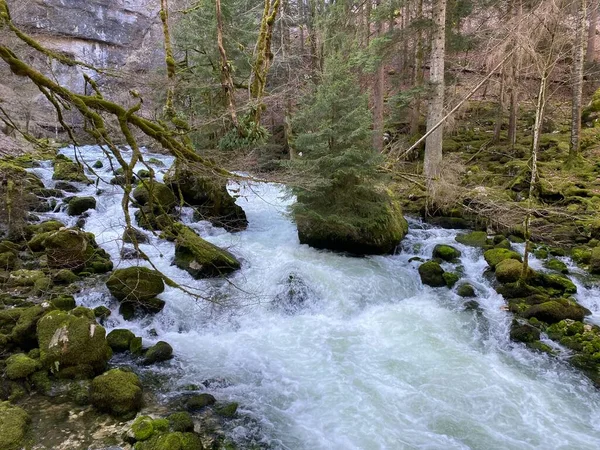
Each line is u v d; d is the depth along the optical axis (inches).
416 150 673.0
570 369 226.5
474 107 804.6
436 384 214.7
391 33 534.6
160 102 333.7
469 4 590.2
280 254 366.3
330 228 368.5
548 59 280.8
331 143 355.3
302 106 388.5
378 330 270.2
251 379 218.5
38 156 535.2
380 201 382.6
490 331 265.0
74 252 312.0
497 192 436.8
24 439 161.2
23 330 215.9
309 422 186.9
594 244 372.2
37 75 123.5
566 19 364.2
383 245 373.1
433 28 517.7
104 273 315.9
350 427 183.8
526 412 195.0
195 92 363.3
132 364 223.0
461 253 371.6
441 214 455.8
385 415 191.9
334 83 342.6
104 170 570.6
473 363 232.7
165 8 297.3
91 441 162.1
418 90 520.7
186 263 328.5
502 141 698.8
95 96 143.8
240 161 295.7
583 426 186.7
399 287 321.1
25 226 355.9
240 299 293.0
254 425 182.9
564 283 303.7
